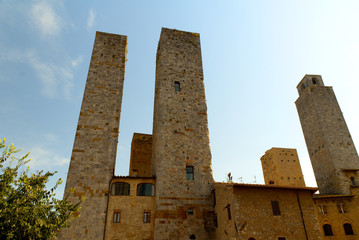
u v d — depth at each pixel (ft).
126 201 92.63
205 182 101.35
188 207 94.48
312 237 76.02
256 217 75.36
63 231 82.99
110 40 130.21
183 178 100.32
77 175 93.56
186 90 122.62
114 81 118.42
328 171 129.80
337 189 122.31
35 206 57.52
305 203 81.66
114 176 96.48
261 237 72.74
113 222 87.86
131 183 96.68
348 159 129.18
